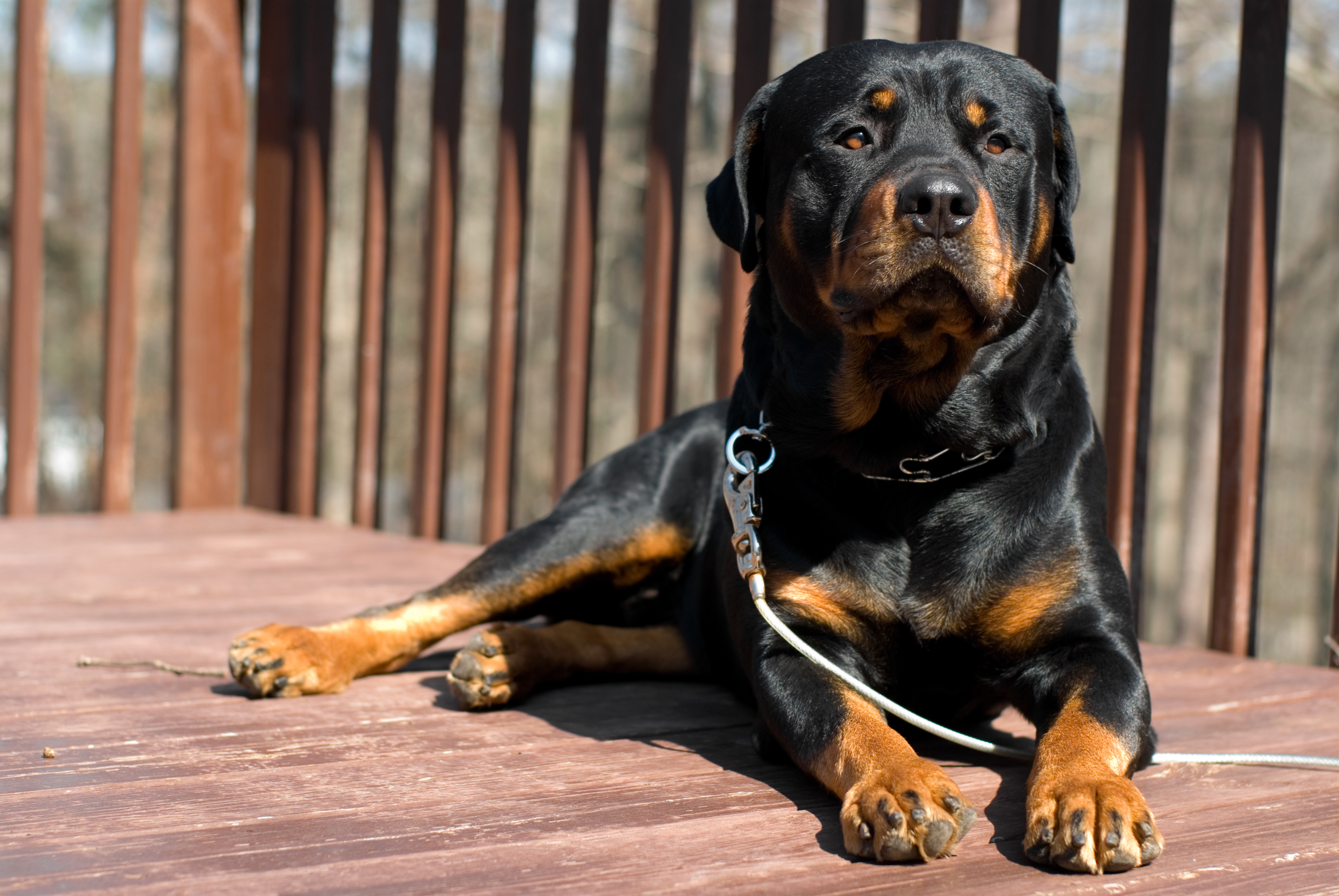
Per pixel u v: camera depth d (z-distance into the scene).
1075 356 2.41
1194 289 18.16
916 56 2.22
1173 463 18.89
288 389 5.10
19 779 1.95
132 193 4.90
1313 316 18.30
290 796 1.90
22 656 2.81
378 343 4.75
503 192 4.41
